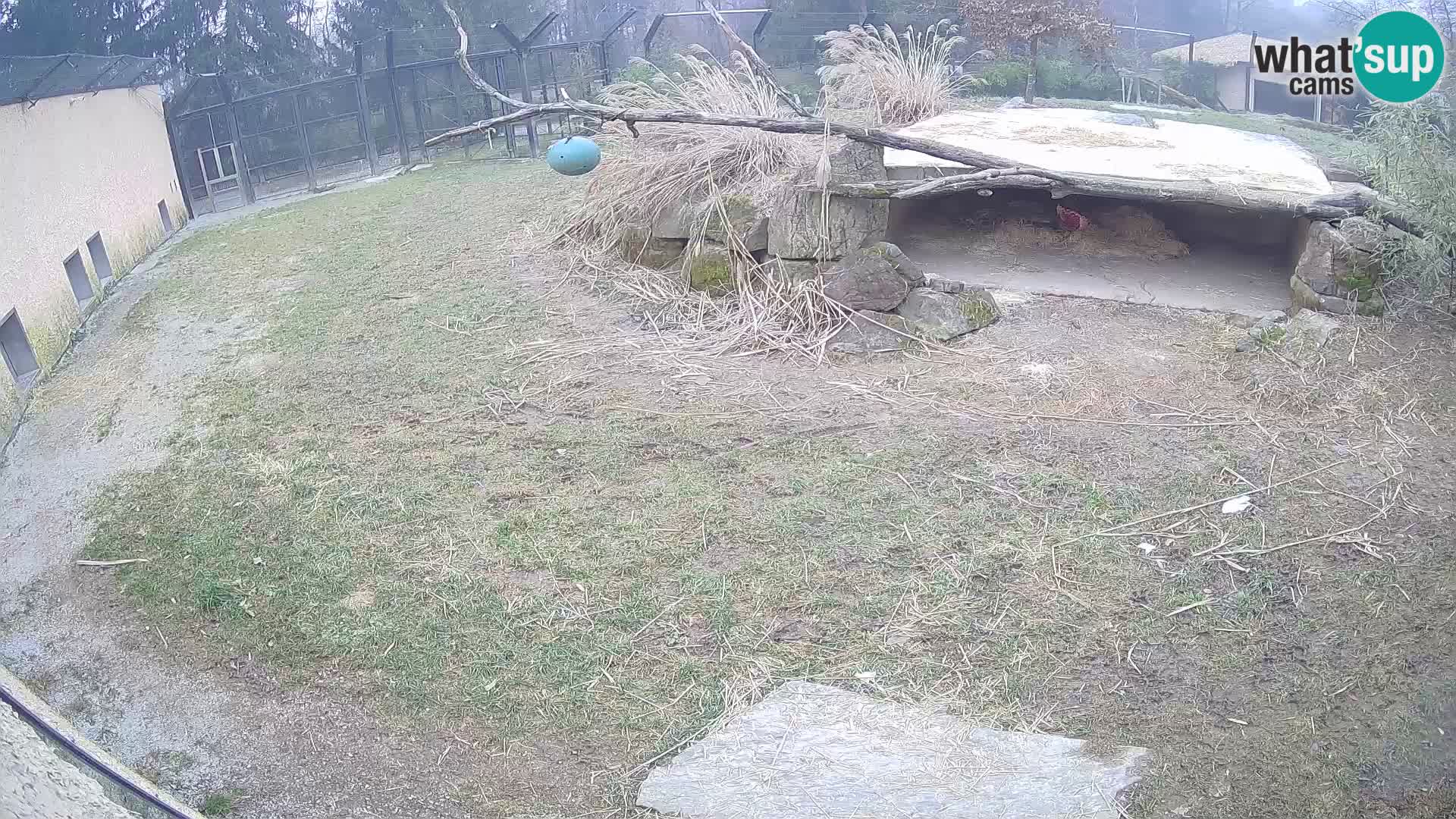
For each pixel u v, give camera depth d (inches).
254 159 605.9
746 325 268.8
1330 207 253.9
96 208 394.3
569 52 783.7
